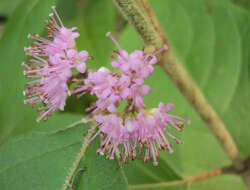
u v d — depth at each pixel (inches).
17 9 4.3
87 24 6.5
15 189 3.6
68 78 3.6
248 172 4.7
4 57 4.5
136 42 5.3
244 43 5.6
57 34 3.7
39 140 3.8
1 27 5.9
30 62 3.8
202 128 5.7
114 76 3.5
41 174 3.6
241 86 5.6
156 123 3.6
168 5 5.8
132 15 3.4
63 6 6.5
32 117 4.7
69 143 3.7
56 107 3.7
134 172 4.7
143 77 3.4
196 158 5.6
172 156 5.6
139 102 3.5
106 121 3.5
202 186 5.6
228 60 5.7
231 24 5.6
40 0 3.9
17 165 3.7
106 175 3.5
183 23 5.7
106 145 3.5
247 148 5.5
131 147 3.6
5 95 4.6
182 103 5.3
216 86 5.7
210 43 5.7
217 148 5.6
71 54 3.5
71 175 3.6
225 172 4.7
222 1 5.6
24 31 4.2
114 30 6.5
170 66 3.8
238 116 5.6
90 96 4.7
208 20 5.7
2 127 4.7
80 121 3.8
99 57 6.2
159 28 3.6
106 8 6.6
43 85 3.7
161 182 4.8
